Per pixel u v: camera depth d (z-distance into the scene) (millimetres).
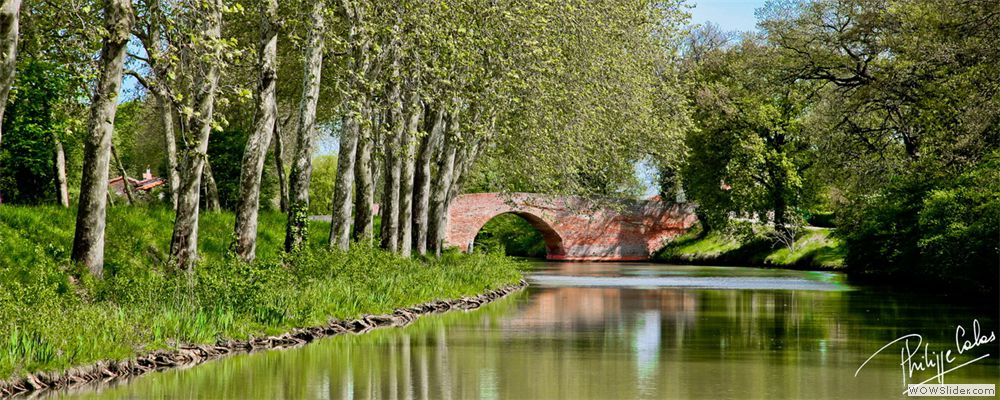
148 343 17312
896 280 48875
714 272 59906
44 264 21172
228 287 20734
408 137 34906
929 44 39656
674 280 50656
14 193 37125
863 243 53719
